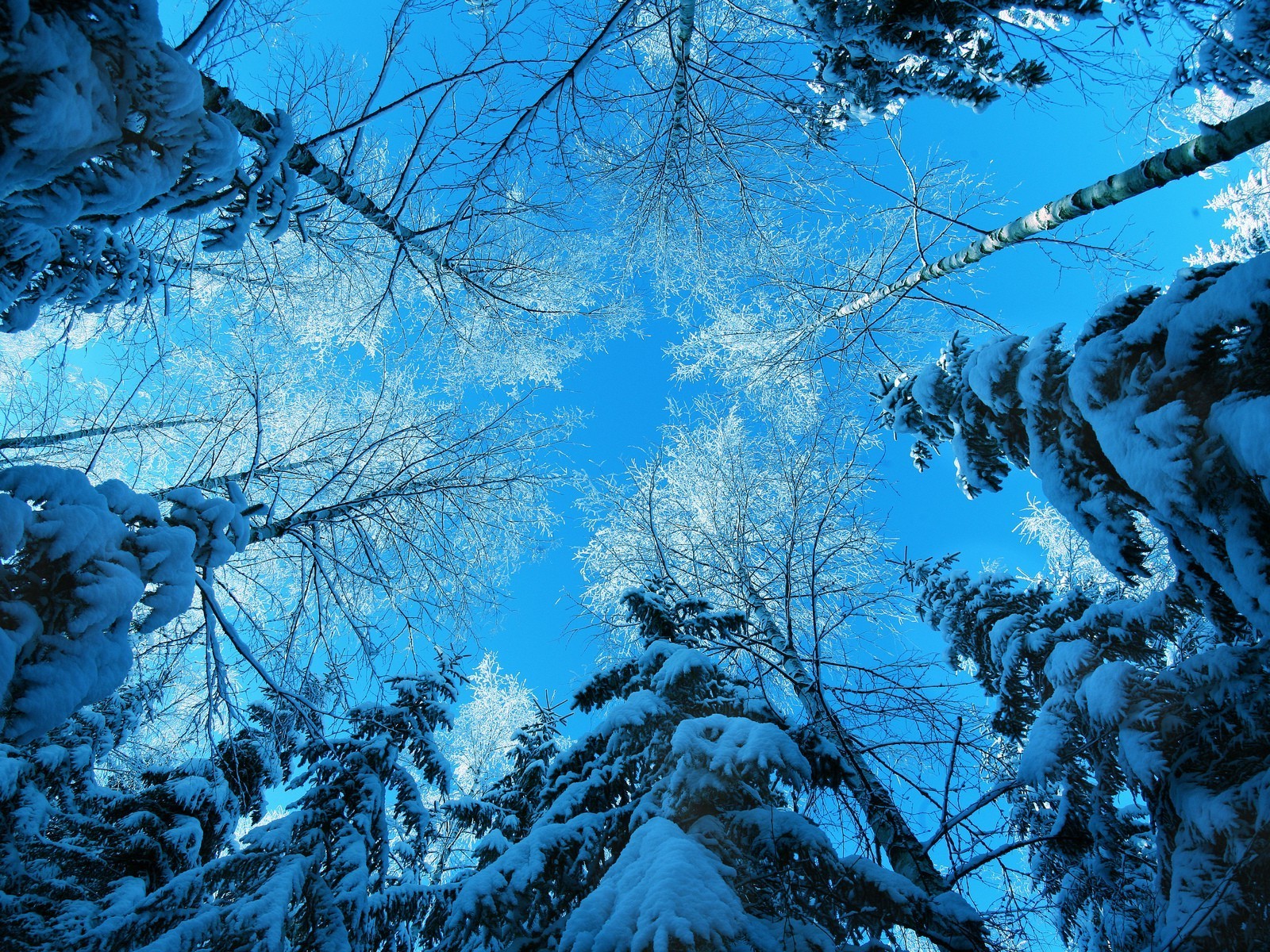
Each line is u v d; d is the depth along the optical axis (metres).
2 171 2.41
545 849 3.82
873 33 6.60
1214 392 3.50
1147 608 4.64
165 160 2.97
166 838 5.40
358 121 4.93
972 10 6.08
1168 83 4.91
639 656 5.33
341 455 8.64
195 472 7.76
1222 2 4.13
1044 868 4.81
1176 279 3.71
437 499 8.55
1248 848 3.25
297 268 8.90
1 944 4.07
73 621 2.96
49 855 4.95
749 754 3.46
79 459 8.36
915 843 4.40
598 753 4.77
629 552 9.74
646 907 2.73
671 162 7.77
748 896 3.54
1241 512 3.27
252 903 4.11
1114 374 3.91
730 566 7.88
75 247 3.69
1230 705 3.73
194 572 3.70
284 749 6.24
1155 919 4.00
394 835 7.95
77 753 5.37
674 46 6.62
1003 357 4.88
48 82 2.32
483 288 8.30
